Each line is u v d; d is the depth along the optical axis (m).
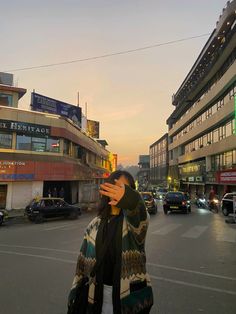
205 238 13.20
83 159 44.22
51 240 13.05
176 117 78.94
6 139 29.75
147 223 2.49
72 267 8.22
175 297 6.02
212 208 30.84
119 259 2.41
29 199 30.77
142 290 2.49
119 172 2.66
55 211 23.45
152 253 10.04
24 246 11.60
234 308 5.49
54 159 32.81
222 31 41.22
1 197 29.38
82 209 33.12
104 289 2.43
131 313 2.37
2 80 36.84
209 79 49.75
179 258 9.33
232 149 40.78
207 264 8.60
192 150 62.53
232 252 10.23
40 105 37.91
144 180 138.62
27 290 6.33
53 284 6.73
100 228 2.53
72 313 2.51
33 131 31.19
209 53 47.72
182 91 66.12
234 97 36.56
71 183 37.09
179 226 17.58
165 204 27.92
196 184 60.28
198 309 5.43
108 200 2.56
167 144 96.19
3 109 29.45
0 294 6.11
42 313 5.19
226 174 32.00
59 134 33.16
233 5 36.59
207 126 49.50
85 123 51.97
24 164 30.17
